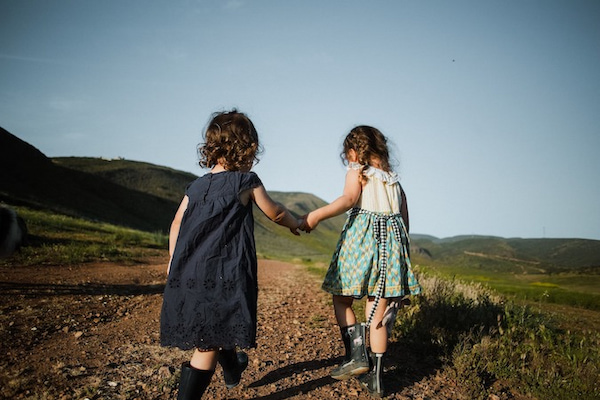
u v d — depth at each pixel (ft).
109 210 249.34
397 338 15.20
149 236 82.33
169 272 8.24
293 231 9.77
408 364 12.80
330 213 10.22
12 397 9.50
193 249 8.22
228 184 8.57
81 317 17.39
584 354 13.74
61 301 20.38
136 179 392.27
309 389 10.71
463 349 12.76
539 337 15.97
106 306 20.06
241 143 8.77
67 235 57.00
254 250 8.61
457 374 12.00
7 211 22.30
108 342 13.97
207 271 8.05
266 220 436.35
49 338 14.24
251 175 8.81
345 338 10.69
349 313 10.89
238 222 8.48
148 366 11.71
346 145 11.14
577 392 11.13
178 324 7.97
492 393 11.11
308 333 15.99
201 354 8.31
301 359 12.89
